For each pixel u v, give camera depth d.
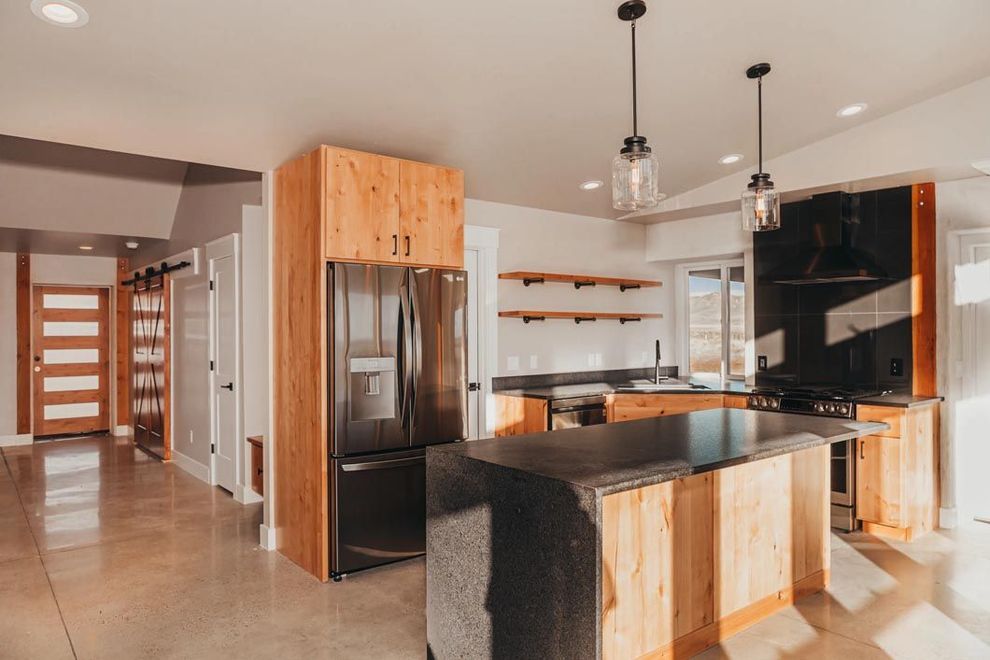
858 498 4.14
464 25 2.61
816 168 4.32
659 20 2.71
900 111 3.93
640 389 4.97
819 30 2.91
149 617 2.97
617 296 5.82
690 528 2.50
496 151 4.02
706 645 2.59
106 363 8.28
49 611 3.04
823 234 4.57
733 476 2.71
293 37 2.56
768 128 4.00
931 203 4.28
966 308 4.23
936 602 3.08
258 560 3.71
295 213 3.60
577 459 2.29
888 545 3.91
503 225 5.07
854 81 3.47
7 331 7.42
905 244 4.38
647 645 2.33
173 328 6.45
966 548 3.85
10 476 5.89
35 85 2.70
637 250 5.98
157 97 2.88
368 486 3.46
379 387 3.48
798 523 3.07
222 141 3.39
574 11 2.59
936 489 4.28
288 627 2.87
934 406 4.24
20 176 5.50
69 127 3.12
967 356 4.24
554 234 5.38
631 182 2.43
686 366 6.22
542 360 5.30
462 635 2.39
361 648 2.68
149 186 6.10
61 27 2.34
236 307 5.04
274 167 3.81
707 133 4.00
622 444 2.59
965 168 3.85
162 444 6.57
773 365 5.11
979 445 4.23
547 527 2.06
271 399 3.88
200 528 4.32
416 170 3.68
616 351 5.81
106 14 2.29
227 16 2.38
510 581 2.20
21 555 3.79
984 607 3.03
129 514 4.65
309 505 3.49
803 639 2.71
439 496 2.48
